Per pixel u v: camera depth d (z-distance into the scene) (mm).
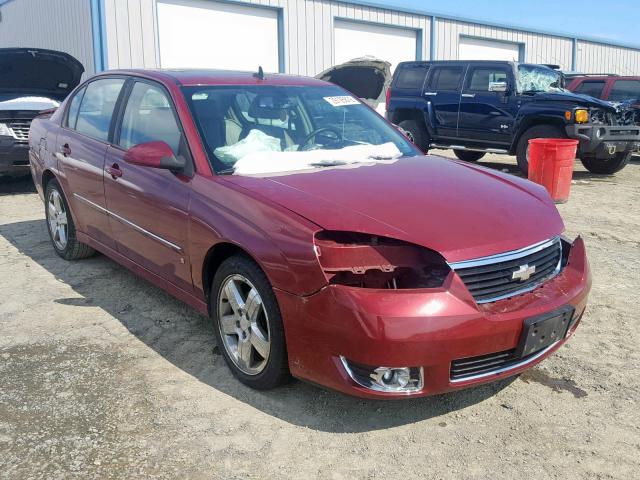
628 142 10750
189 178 3494
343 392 2707
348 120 4363
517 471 2615
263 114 4000
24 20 17219
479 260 2746
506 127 11055
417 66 12586
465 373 2750
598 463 2672
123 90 4449
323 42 17188
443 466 2645
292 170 3545
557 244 3256
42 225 6750
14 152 8039
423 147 12648
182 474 2562
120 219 4180
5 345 3740
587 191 9547
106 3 13219
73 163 4777
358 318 2574
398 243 2730
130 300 4484
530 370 3512
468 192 3291
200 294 3500
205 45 14969
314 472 2592
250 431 2871
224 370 3438
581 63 25781
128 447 2734
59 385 3262
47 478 2518
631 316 4297
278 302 2852
